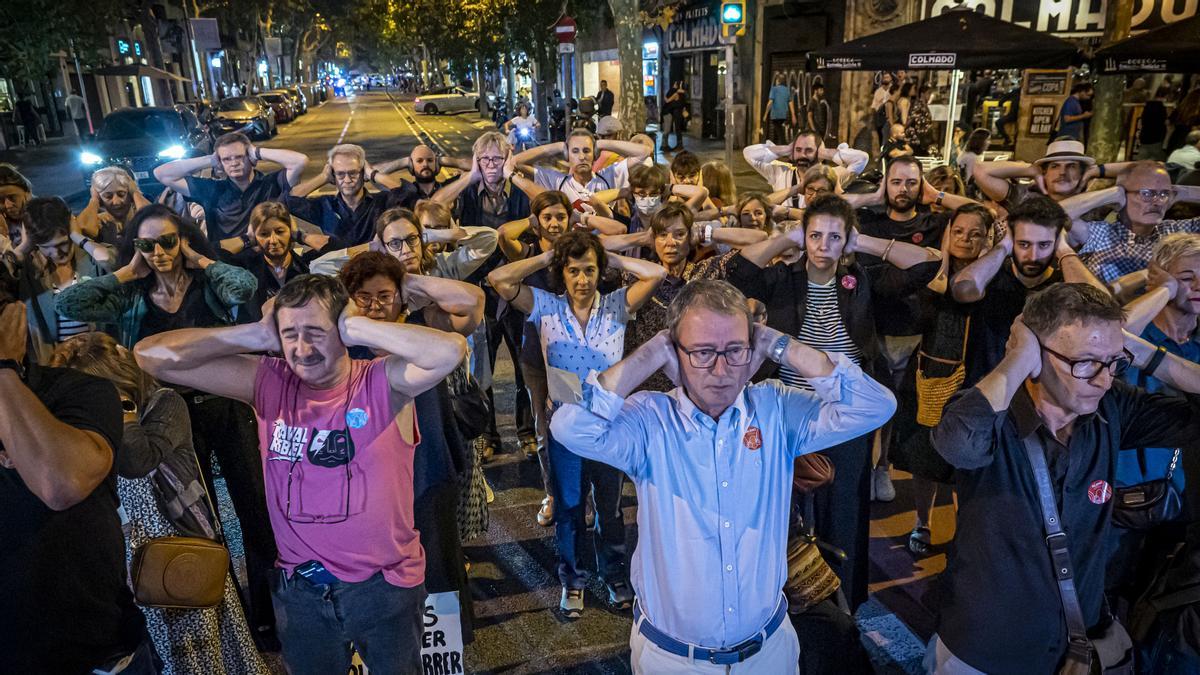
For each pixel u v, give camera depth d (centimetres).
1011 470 242
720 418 225
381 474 253
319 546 254
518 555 455
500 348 831
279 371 258
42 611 217
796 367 226
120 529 241
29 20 2042
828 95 1984
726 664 230
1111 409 247
